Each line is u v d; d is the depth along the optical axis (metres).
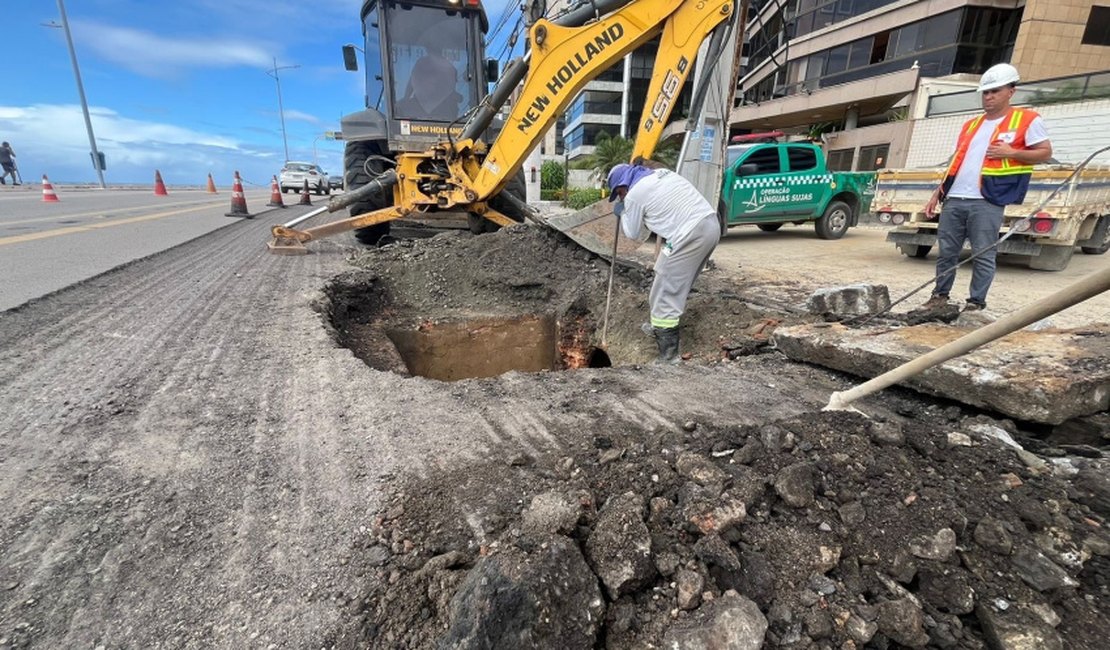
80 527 1.71
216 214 12.05
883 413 2.51
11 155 23.98
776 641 1.38
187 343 3.38
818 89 19.95
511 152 5.86
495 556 1.40
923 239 6.76
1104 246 7.28
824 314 4.17
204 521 1.74
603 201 5.59
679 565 1.51
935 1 16.44
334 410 2.51
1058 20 15.12
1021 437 2.20
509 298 5.77
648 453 2.03
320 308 4.27
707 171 5.68
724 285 5.63
